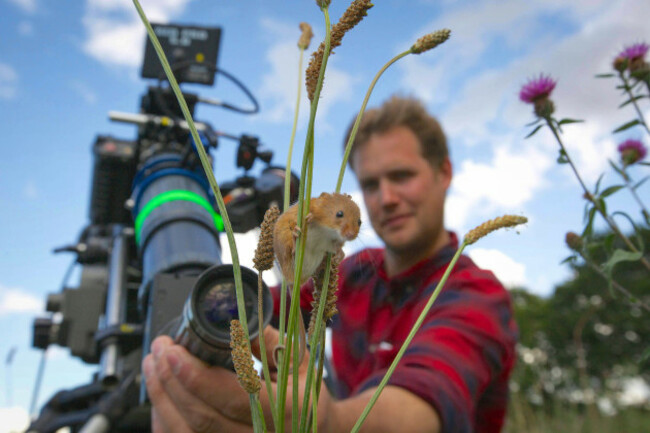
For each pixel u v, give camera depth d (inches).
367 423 14.6
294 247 10.4
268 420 12.7
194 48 35.9
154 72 35.3
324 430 13.2
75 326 30.3
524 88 18.1
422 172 27.3
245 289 12.3
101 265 34.2
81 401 23.6
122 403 22.0
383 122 27.9
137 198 28.3
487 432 24.1
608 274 15.8
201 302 12.1
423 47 8.1
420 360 17.5
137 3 8.6
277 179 29.0
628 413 49.4
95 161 38.4
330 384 25.5
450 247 25.1
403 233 26.8
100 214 38.2
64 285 34.9
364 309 26.7
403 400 15.7
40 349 30.8
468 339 18.9
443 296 21.5
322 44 8.3
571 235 17.7
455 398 16.5
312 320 9.1
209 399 12.6
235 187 29.5
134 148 36.6
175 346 13.2
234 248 8.6
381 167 27.3
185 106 8.5
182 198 25.4
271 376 12.8
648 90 18.5
